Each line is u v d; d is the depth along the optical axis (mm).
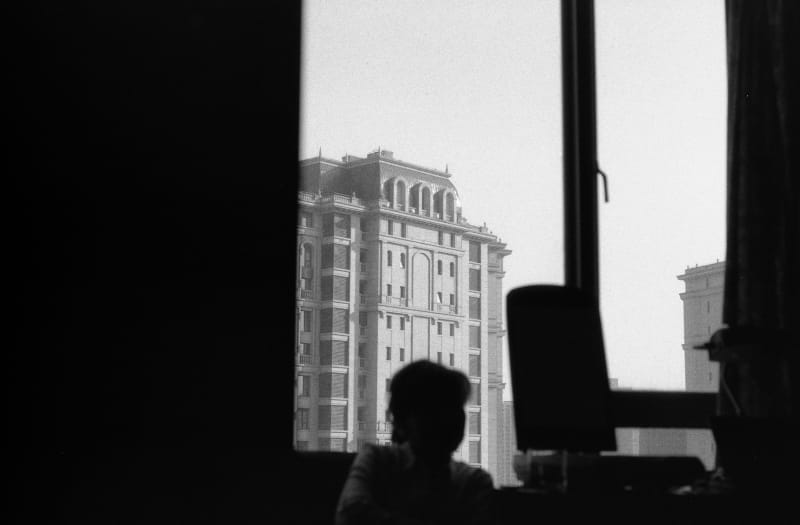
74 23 2340
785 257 3088
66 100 2318
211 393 2410
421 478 1864
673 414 3068
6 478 2164
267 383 2482
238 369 2449
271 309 2510
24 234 2258
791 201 3127
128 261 2354
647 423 3039
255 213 2514
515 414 2234
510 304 2314
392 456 1890
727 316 3115
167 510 2277
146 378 2340
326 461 2449
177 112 2438
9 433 2191
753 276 3072
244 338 2465
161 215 2400
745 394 2967
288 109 2598
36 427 2217
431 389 1854
